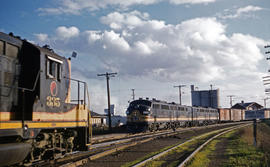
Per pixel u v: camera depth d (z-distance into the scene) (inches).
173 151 593.9
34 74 352.2
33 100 341.1
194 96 3521.2
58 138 406.0
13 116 331.6
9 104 329.1
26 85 352.5
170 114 1542.8
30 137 324.2
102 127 1867.6
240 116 2979.8
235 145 698.8
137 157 508.4
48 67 370.6
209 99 3410.4
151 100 1376.7
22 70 356.8
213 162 459.5
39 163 375.9
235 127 1642.5
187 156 506.3
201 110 2059.5
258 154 524.7
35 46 360.5
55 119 378.3
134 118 1304.1
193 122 1879.9
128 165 420.8
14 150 291.4
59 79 398.0
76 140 474.0
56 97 386.3
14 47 346.9
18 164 330.3
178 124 1664.6
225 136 1009.5
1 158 275.1
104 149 595.2
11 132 295.1
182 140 879.7
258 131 1252.5
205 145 703.7
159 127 1421.0
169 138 938.7
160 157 507.5
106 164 430.3
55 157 394.6
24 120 330.3
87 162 438.6
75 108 436.1
